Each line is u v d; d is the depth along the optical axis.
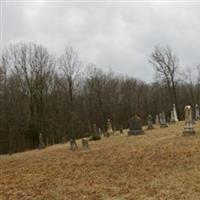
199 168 17.98
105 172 19.58
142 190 15.10
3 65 68.81
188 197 13.44
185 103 89.38
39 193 16.20
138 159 22.58
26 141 65.31
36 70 69.31
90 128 79.38
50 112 72.50
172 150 24.47
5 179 20.72
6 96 66.00
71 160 25.80
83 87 84.94
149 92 95.25
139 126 40.34
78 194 15.44
